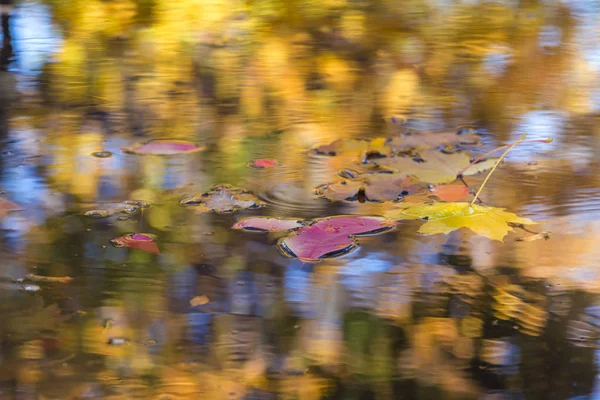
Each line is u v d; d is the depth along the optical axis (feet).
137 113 11.27
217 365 9.64
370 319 9.78
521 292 9.87
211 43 13.85
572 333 9.73
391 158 10.70
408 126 11.10
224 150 10.84
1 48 13.09
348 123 11.15
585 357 9.65
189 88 11.66
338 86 11.71
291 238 10.13
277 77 11.85
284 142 10.92
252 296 9.87
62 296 9.86
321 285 9.92
